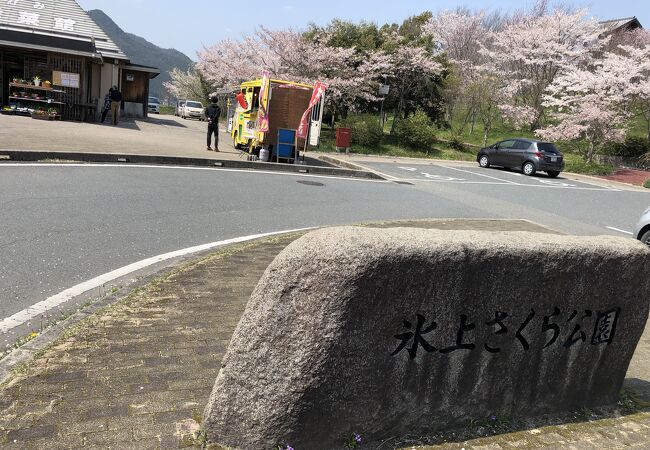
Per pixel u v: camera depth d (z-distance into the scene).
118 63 23.50
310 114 15.88
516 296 2.72
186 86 50.19
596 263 2.91
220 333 3.72
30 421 2.47
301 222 8.27
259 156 15.26
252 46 29.28
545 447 2.79
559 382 3.07
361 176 15.70
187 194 9.17
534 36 34.25
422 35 32.31
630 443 2.96
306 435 2.38
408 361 2.53
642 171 26.23
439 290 2.49
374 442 2.57
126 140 15.44
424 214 10.41
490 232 2.76
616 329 3.16
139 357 3.23
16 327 3.74
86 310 3.97
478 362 2.74
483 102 30.47
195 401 2.78
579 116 26.22
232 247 6.23
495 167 24.02
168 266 5.29
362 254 2.24
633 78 29.55
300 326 2.28
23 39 19.55
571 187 18.38
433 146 28.80
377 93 28.77
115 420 2.53
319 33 28.45
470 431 2.81
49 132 14.84
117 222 6.81
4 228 5.89
